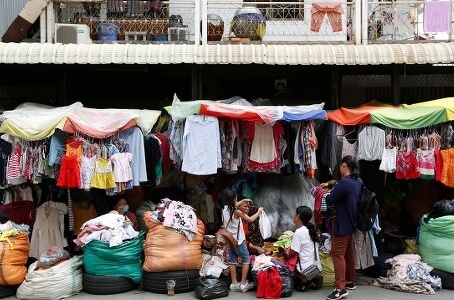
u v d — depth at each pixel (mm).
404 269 7469
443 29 9016
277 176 8617
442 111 7777
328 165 8312
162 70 10047
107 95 10422
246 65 9531
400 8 10281
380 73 10008
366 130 7949
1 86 10289
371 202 6945
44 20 9062
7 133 7477
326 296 7109
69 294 7082
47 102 10344
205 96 10391
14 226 7434
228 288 7359
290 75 10398
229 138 7898
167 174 8656
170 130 7961
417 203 8992
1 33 9492
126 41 9430
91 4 9734
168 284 7109
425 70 10117
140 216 8195
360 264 7488
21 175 7547
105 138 7582
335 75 9562
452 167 7840
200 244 7445
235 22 9398
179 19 9750
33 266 7262
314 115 7773
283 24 10273
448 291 7332
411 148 7984
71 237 8172
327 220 7684
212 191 8734
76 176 7328
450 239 7457
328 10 9523
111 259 7160
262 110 7676
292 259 7301
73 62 8375
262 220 7727
